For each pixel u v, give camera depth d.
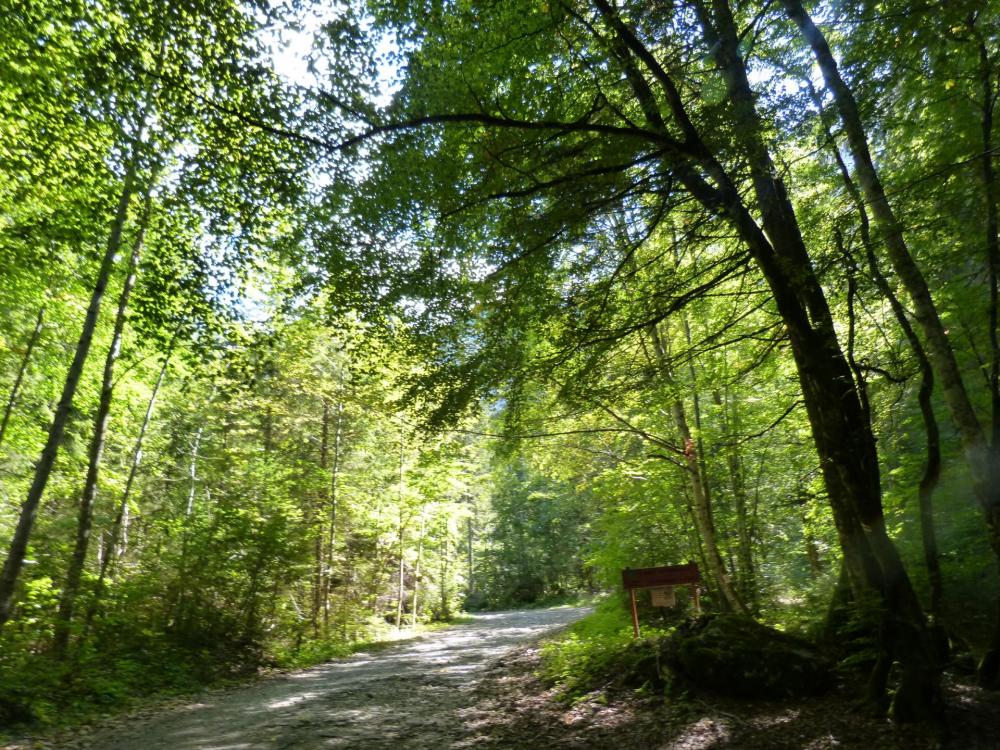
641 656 7.57
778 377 11.01
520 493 39.88
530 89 6.89
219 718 8.33
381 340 8.12
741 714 5.78
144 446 18.22
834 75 5.38
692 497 12.67
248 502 15.52
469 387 7.43
